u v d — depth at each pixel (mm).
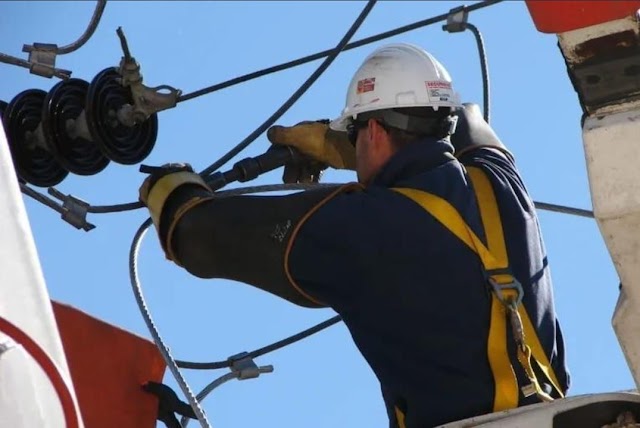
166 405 9211
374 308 8367
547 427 7648
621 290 7059
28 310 5883
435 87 9039
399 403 8445
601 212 6770
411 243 8281
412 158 8703
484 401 8188
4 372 5730
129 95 9766
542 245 8789
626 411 7633
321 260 8383
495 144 9445
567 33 6770
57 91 9766
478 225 8453
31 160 9953
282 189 9727
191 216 8781
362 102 9078
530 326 8438
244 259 8602
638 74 6789
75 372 9023
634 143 6699
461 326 8234
